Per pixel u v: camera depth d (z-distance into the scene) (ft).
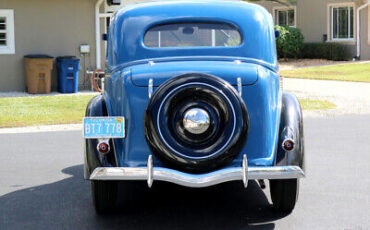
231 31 18.03
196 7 18.26
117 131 15.57
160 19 18.10
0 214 18.30
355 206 18.76
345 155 27.53
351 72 70.95
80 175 24.16
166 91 15.05
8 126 38.50
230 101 15.03
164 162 15.19
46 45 58.75
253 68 16.52
